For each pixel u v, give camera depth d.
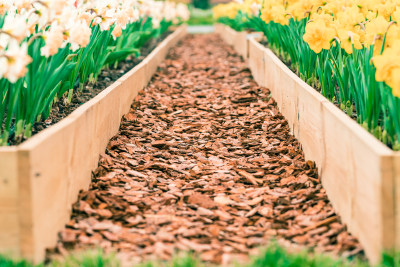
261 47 6.82
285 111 4.99
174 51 10.60
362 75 3.41
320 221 3.00
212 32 16.56
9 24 3.16
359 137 2.66
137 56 7.66
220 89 6.61
